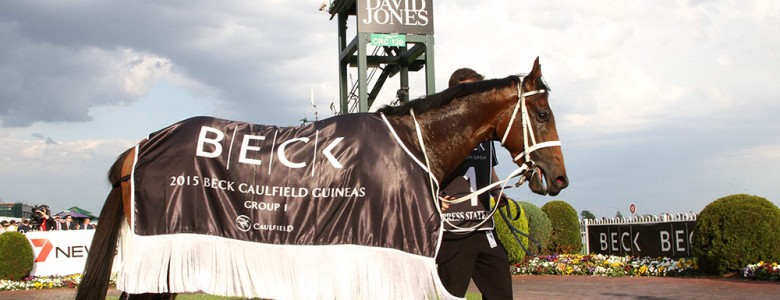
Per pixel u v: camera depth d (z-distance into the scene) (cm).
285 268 373
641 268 1091
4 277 1242
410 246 373
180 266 374
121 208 396
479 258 422
